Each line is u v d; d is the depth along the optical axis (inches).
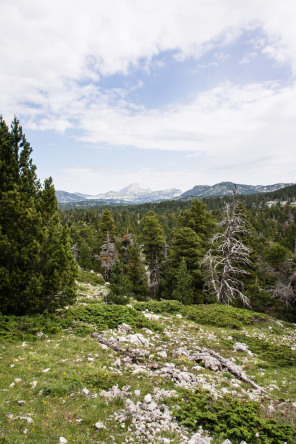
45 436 217.6
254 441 238.2
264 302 1015.6
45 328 485.1
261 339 649.6
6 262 506.6
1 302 490.3
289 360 502.6
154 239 1501.0
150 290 1528.1
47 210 599.8
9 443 203.2
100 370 354.6
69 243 593.3
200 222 1400.1
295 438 245.6
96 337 498.6
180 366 407.8
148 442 225.6
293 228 2940.5
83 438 221.5
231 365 432.8
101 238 1934.1
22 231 516.1
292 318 936.9
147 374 367.2
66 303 583.5
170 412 272.5
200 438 231.3
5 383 291.9
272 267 1286.9
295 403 323.9
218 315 807.7
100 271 1866.4
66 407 264.5
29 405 258.1
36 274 527.8
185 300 970.7
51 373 327.9
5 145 549.3
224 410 273.7
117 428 241.9
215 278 1069.1
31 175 577.0
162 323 698.2
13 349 382.6
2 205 510.6
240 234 1194.0
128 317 644.7
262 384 391.5
